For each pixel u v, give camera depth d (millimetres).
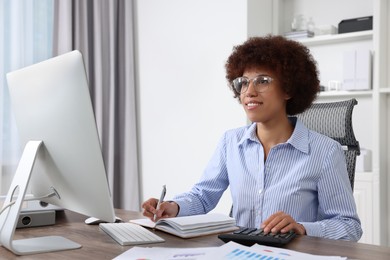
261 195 1504
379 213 2914
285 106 1585
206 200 1676
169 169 3479
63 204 1292
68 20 3113
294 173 1471
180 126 3420
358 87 3016
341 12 3320
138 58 3672
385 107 3129
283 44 1527
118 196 3551
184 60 3404
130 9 3594
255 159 1553
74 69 1062
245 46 1550
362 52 2998
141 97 3654
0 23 2861
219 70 3211
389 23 3141
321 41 3295
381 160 3035
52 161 1208
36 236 1266
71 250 1105
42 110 1195
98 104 3344
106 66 3457
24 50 2992
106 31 3457
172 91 3467
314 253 1043
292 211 1456
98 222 1436
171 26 3473
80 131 1087
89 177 1113
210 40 3258
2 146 2893
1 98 2875
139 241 1162
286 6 3547
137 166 3615
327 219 1413
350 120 1760
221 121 3203
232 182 1613
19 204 1116
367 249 1083
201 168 3309
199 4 3316
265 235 1144
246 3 3078
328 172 1450
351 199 1435
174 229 1276
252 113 1478
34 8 3051
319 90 1649
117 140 3568
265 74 1482
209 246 1132
